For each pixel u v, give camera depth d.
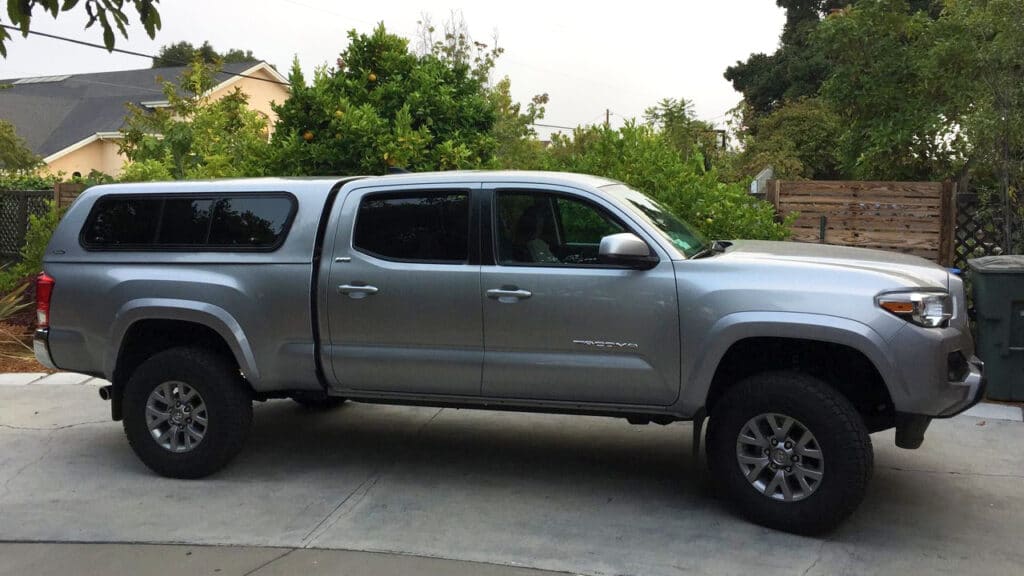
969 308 8.41
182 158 12.09
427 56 9.63
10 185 17.23
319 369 5.28
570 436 6.36
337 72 9.16
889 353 4.30
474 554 4.31
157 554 4.35
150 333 5.71
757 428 4.55
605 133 8.50
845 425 4.32
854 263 4.66
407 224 5.14
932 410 4.33
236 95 13.73
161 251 5.50
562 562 4.21
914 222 8.84
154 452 5.46
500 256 4.96
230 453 5.43
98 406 7.23
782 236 8.34
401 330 5.07
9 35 4.27
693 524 4.68
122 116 30.38
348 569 4.14
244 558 4.29
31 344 9.42
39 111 31.92
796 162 23.56
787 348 4.71
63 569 4.18
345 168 8.62
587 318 4.76
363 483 5.38
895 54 11.09
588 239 5.06
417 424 6.69
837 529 4.60
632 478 5.45
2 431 6.53
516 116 16.39
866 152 11.35
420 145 8.45
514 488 5.27
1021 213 8.23
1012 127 7.98
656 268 4.70
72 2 4.07
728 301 4.53
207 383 5.34
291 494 5.20
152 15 4.23
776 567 4.14
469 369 5.00
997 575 4.05
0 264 13.56
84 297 5.55
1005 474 5.42
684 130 24.38
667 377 4.68
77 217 5.72
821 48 11.83
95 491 5.27
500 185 5.04
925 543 4.41
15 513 4.92
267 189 5.41
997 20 8.19
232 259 5.32
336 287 5.15
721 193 8.27
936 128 10.38
